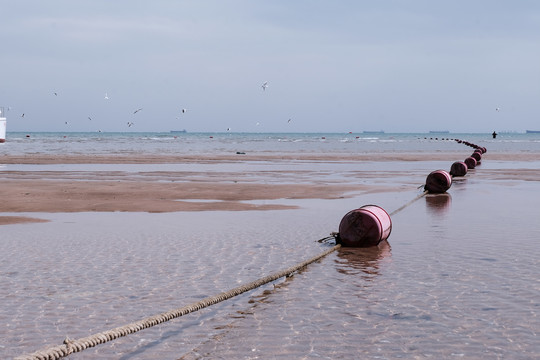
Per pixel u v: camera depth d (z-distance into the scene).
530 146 128.88
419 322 8.88
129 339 8.23
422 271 12.21
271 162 58.34
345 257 13.79
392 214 21.39
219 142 147.00
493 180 38.66
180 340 8.19
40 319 9.05
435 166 53.28
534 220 19.80
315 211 22.12
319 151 89.75
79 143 122.88
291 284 11.26
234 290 10.08
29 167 47.72
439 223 19.20
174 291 10.68
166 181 35.12
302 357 7.54
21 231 17.27
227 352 7.73
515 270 12.20
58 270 12.26
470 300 10.02
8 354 7.64
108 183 33.09
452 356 7.55
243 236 16.52
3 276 11.73
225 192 28.81
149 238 16.14
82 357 7.56
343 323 8.86
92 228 17.89
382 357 7.53
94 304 9.85
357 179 37.84
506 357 7.50
